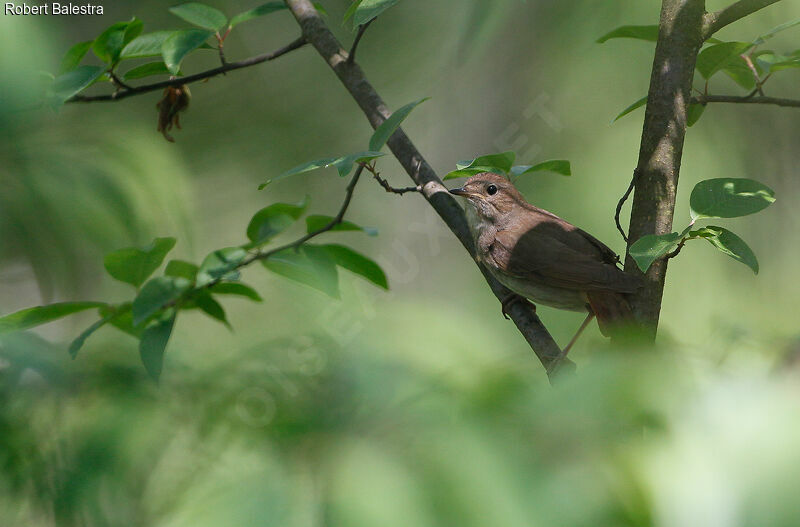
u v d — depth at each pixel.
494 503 1.92
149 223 7.43
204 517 2.07
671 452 1.96
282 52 8.33
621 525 1.91
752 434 1.90
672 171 6.20
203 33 6.72
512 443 2.04
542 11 13.83
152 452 3.01
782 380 2.01
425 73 15.90
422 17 15.38
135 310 5.13
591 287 7.03
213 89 15.95
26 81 4.50
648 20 12.30
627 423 2.03
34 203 5.98
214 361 3.42
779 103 6.61
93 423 3.08
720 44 6.41
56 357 3.31
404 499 1.95
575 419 2.05
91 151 7.12
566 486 1.94
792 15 12.28
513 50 14.55
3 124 5.14
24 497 3.04
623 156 12.53
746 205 5.36
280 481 2.10
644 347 2.32
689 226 5.18
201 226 15.26
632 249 5.10
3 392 3.19
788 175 14.10
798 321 11.99
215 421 2.90
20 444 3.07
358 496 1.97
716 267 12.80
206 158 15.77
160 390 3.11
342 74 8.18
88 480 2.96
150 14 13.99
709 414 1.98
